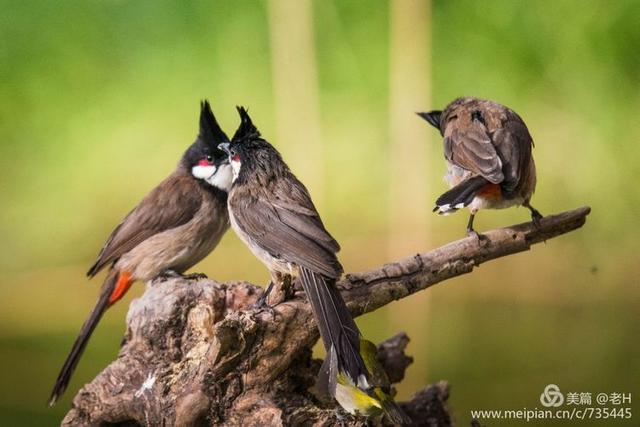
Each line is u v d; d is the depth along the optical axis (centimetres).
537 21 1329
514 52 1332
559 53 1322
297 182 819
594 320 1254
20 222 1373
